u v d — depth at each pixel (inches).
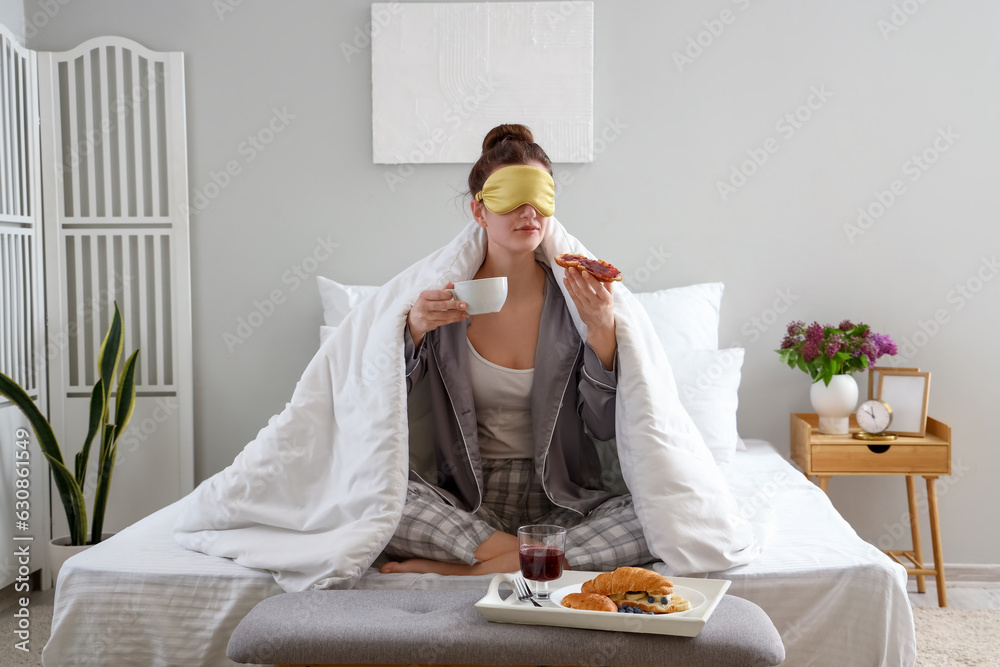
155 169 110.8
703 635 47.8
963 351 107.7
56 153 110.0
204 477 113.7
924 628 90.8
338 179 110.8
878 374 103.0
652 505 62.7
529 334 74.5
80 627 61.7
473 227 75.2
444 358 72.2
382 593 56.4
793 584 59.6
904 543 108.9
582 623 48.9
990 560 108.6
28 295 107.5
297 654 48.1
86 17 110.7
